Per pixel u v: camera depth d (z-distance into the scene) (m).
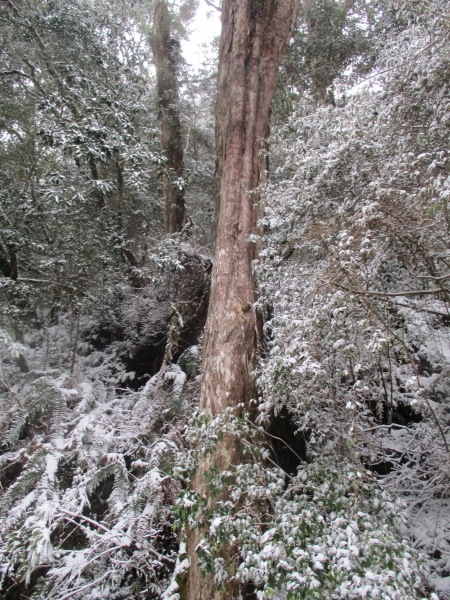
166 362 4.51
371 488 2.04
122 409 4.20
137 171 5.46
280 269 3.00
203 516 2.32
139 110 5.76
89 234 5.39
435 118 2.44
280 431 3.52
